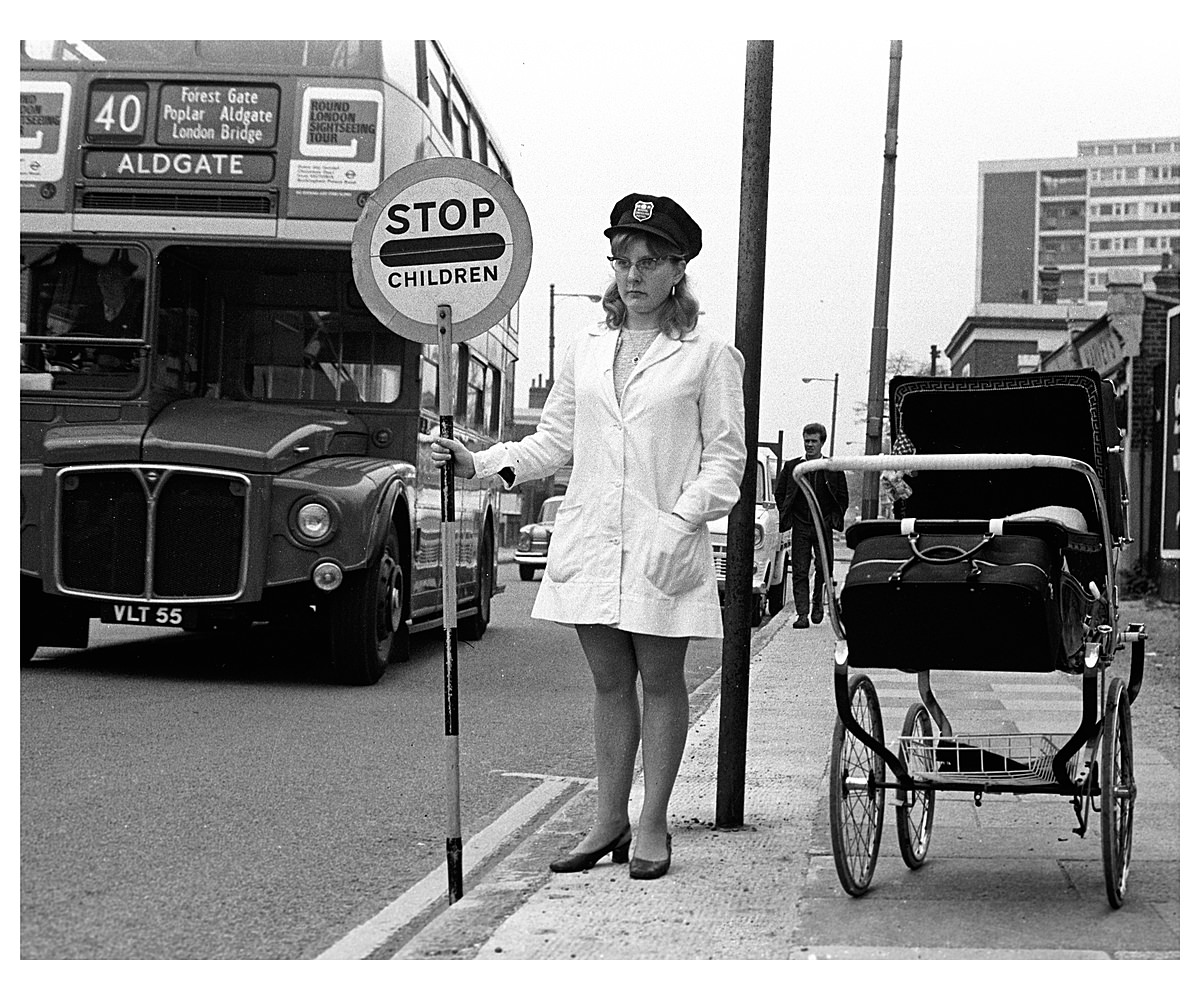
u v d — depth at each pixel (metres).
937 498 6.06
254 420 11.69
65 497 11.27
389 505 11.60
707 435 5.71
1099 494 5.25
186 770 8.00
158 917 5.30
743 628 6.58
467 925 5.11
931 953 4.72
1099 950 4.77
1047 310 65.38
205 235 11.77
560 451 5.95
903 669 5.39
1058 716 9.27
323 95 11.88
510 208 5.68
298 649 13.99
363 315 12.61
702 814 6.81
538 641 16.09
